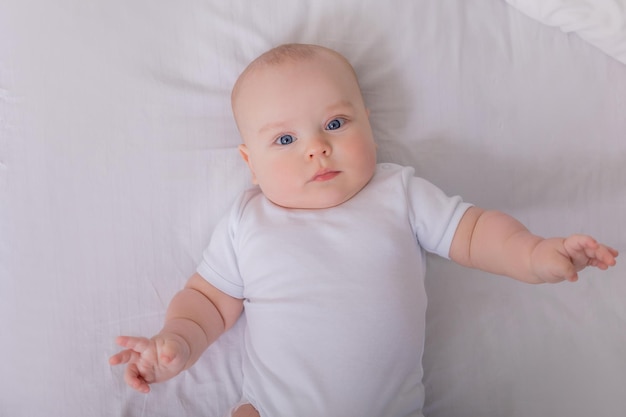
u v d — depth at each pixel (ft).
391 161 4.03
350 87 3.58
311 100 3.43
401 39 4.07
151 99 3.92
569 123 4.16
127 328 3.79
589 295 4.04
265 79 3.50
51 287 3.76
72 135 3.86
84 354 3.74
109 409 3.71
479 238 3.47
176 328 3.43
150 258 3.85
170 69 3.96
